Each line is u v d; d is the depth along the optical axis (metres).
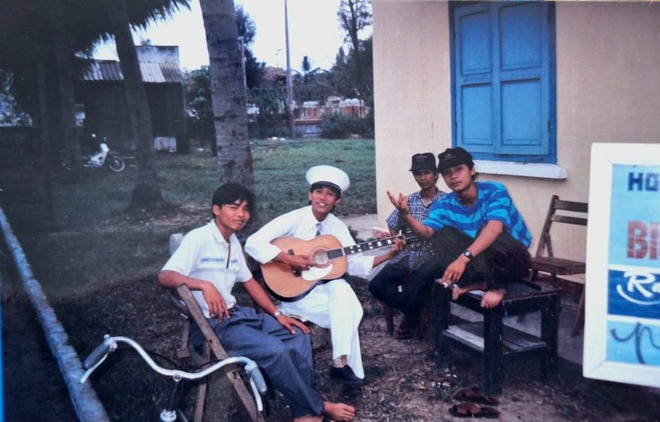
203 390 2.62
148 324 4.15
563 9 4.02
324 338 3.38
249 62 12.34
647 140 3.76
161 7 7.28
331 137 12.05
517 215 3.49
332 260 3.29
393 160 5.43
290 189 7.95
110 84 8.89
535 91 4.24
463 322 3.96
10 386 3.57
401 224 3.79
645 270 2.56
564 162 4.14
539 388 3.19
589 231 2.61
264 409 2.89
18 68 8.09
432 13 4.88
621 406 2.99
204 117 10.58
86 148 8.56
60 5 7.47
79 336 4.02
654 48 3.65
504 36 4.38
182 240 2.87
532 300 3.11
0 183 8.32
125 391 3.28
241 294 4.70
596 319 2.62
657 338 2.57
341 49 8.95
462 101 4.76
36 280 4.89
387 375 3.41
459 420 2.91
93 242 5.82
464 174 3.49
